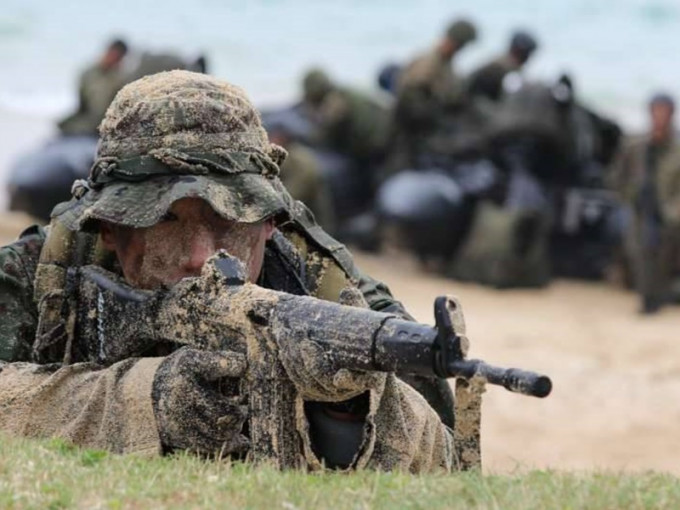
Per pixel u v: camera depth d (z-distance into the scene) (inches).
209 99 728.3
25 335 780.6
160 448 688.4
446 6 6978.4
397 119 2714.1
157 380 687.1
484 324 2273.6
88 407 713.0
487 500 622.2
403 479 651.5
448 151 2664.9
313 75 2780.5
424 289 2536.9
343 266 787.4
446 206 2588.6
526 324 2282.2
